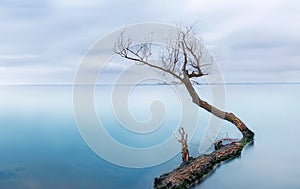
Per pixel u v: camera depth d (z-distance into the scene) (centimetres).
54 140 2028
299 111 3509
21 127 2438
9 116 2969
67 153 1745
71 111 3167
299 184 1217
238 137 2102
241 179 1277
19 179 1402
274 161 1524
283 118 2947
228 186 1191
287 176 1291
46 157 1678
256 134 2183
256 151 1727
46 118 2828
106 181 1317
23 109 3347
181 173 1294
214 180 1272
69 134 2177
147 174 1414
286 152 1689
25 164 1583
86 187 1288
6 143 2012
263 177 1298
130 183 1309
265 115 3144
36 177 1401
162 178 1312
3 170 1512
